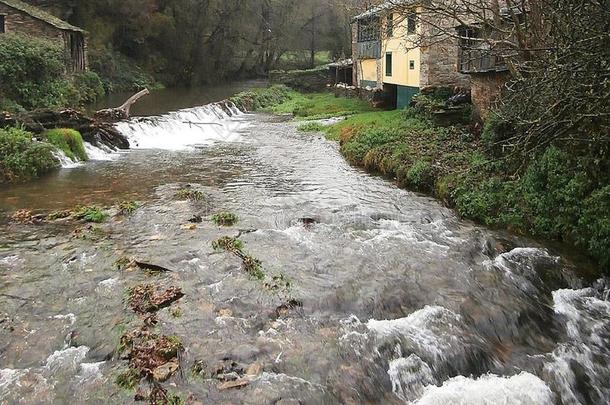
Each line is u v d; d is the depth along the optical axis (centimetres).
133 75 4209
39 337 654
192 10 4900
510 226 1070
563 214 997
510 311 765
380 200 1286
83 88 2931
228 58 5419
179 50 4847
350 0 3012
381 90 3075
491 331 728
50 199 1249
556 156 1041
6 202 1220
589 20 787
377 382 604
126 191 1333
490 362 666
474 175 1252
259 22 5703
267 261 893
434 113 1867
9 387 562
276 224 1088
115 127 2030
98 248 937
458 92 2166
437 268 883
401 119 2047
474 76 1739
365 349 654
